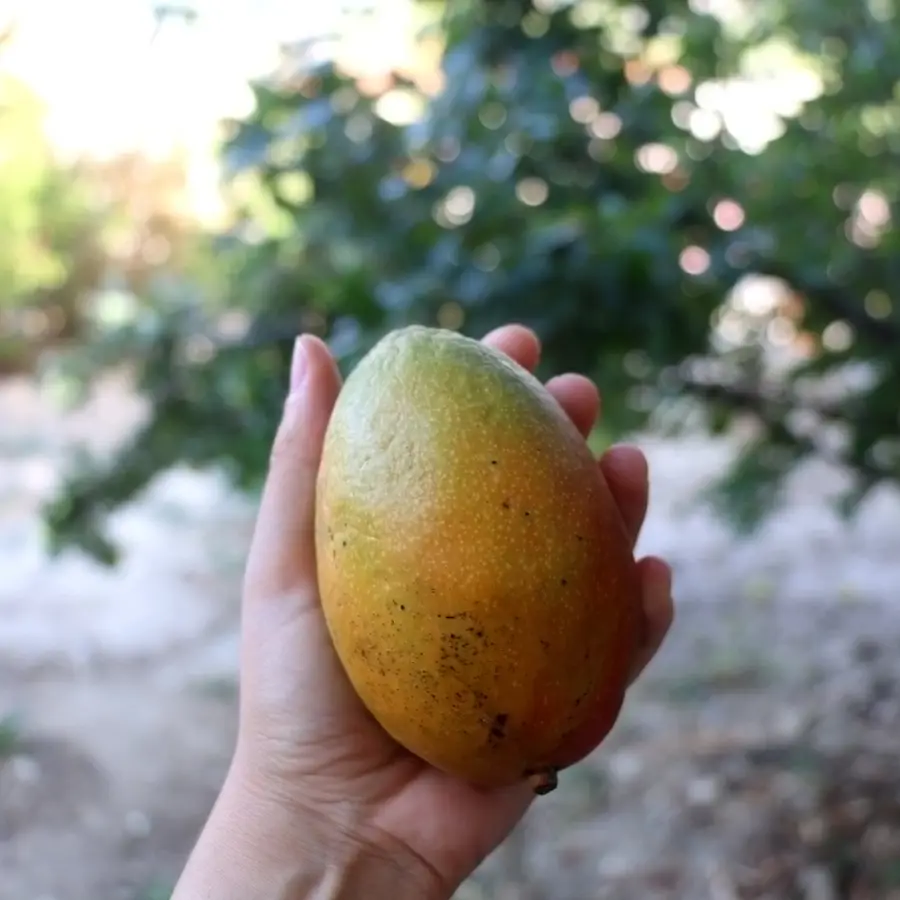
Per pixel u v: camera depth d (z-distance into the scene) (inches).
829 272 24.3
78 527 25.7
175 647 40.2
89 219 84.5
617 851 27.1
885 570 44.9
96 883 26.2
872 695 33.0
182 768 31.3
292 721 14.3
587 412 16.1
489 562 11.8
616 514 12.7
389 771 14.6
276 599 14.6
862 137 25.7
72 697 35.9
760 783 28.8
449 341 12.9
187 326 25.6
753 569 45.6
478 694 11.9
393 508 12.1
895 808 26.8
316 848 14.2
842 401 25.8
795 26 26.1
